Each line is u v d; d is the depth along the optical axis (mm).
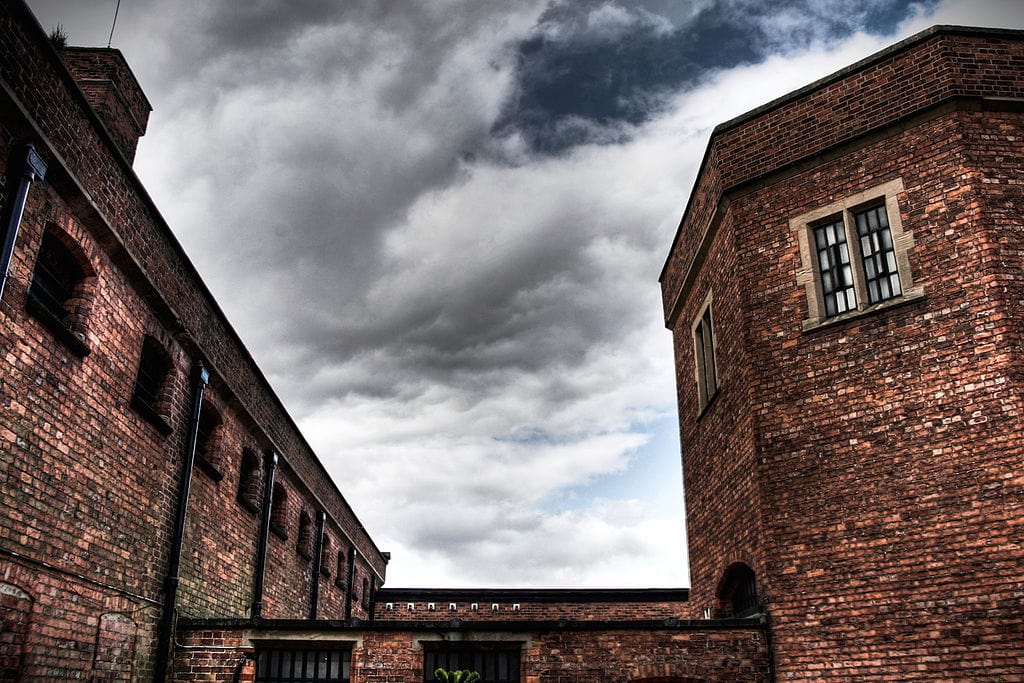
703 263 15758
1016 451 10117
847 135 12578
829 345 12008
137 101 12500
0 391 7645
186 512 11844
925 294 11289
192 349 12258
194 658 11367
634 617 27656
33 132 7898
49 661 8398
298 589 19047
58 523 8617
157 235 10914
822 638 10859
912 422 10984
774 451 12031
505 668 11586
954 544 10266
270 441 16172
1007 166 11414
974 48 11945
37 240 8266
